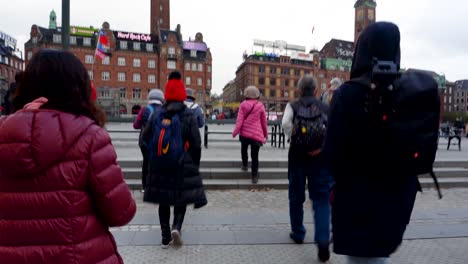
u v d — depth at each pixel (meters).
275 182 7.45
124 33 71.56
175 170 3.93
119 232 4.60
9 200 1.52
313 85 4.03
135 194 6.74
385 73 1.86
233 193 6.97
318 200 3.84
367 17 93.62
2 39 76.12
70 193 1.53
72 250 1.53
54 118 1.55
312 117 3.86
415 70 2.05
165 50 72.06
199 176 4.12
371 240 1.98
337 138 2.02
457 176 8.46
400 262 3.79
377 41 2.01
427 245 4.28
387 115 1.87
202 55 75.88
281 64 88.88
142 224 4.95
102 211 1.66
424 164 1.93
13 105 1.71
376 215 1.97
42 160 1.47
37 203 1.50
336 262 3.79
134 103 70.75
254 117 7.14
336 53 99.56
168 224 4.13
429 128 1.91
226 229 4.79
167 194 3.91
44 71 1.62
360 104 1.97
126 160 7.98
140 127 6.09
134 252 3.97
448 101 147.62
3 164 1.46
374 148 1.93
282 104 89.19
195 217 5.34
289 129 3.94
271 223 5.08
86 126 1.62
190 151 4.05
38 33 66.31
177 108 3.98
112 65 69.50
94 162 1.59
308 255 3.96
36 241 1.52
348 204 2.04
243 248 4.13
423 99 1.90
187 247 4.14
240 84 97.81
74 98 1.65
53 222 1.52
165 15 80.69
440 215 5.56
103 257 1.68
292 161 4.05
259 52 88.94
